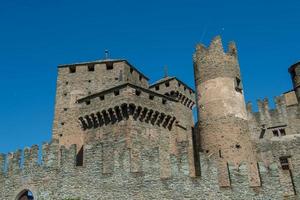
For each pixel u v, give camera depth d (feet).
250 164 130.31
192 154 161.89
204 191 108.47
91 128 159.63
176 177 109.40
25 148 127.75
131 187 109.91
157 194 107.96
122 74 189.37
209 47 149.28
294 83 183.62
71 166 118.01
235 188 110.73
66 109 186.50
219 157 130.82
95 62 194.39
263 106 180.04
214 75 143.64
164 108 164.04
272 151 166.81
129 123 149.59
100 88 188.34
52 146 123.34
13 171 126.31
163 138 159.63
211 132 136.26
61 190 115.65
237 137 132.67
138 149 137.18
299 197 114.73
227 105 137.49
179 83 212.23
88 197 112.16
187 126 176.04
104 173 114.01
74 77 193.67
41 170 121.19
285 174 120.78
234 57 149.79
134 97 153.79
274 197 111.14
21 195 124.26
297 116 174.40
